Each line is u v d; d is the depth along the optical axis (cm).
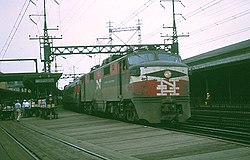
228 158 888
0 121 3025
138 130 1616
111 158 1010
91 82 2966
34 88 3825
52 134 1758
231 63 2855
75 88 4041
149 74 1817
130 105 1991
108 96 2384
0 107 3269
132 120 1989
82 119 2583
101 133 1620
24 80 3481
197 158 920
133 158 988
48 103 2839
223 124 1870
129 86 1919
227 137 1449
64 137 1595
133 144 1234
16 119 3105
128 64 1956
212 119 2109
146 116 1806
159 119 1802
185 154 988
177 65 1853
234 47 3722
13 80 4503
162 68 1825
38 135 1766
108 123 2092
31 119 2991
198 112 2348
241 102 2023
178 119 1823
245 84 3219
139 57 1973
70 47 4362
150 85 1805
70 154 1141
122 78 2066
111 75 2302
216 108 2316
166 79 1817
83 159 1038
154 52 1994
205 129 1702
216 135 1525
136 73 1848
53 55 4431
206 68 3191
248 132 1541
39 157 1120
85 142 1382
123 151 1117
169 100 1797
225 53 3544
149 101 1802
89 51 4353
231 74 3400
